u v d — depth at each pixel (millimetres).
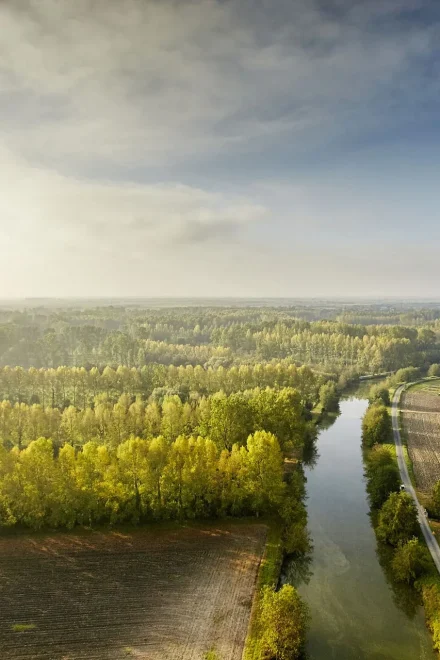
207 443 78750
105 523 74062
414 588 62031
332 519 82125
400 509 71688
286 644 49062
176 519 75938
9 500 71250
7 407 106312
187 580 61281
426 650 52125
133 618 54344
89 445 75750
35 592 58125
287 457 106500
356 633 54562
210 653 49812
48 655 49094
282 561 67438
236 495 77312
